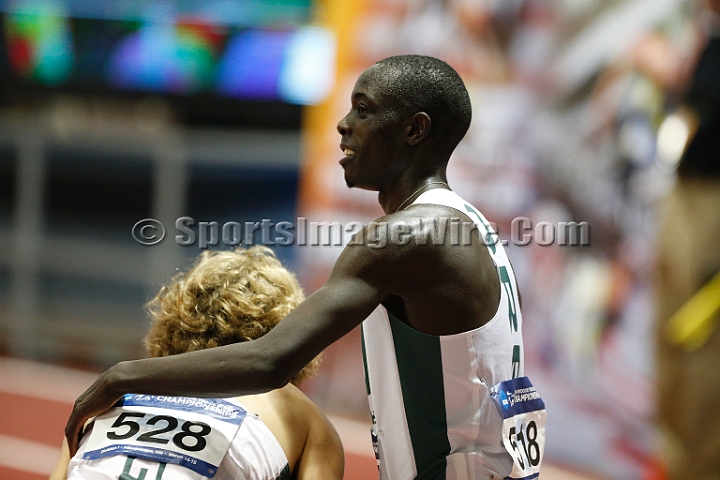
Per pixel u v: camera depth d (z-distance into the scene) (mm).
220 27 30594
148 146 28188
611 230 19625
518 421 7238
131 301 28812
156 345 8078
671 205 11188
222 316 7863
